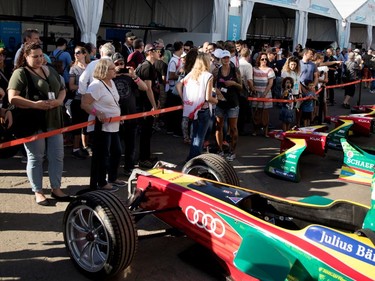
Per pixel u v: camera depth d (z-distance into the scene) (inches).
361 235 126.0
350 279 121.6
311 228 132.7
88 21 490.9
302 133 292.5
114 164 236.8
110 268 145.0
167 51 478.0
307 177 288.5
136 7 840.9
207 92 254.8
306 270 131.6
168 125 376.8
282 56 567.8
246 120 430.9
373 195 129.1
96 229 152.3
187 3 759.1
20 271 155.9
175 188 166.4
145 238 164.7
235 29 670.5
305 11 825.5
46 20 594.2
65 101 320.2
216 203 153.7
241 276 149.2
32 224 193.0
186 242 184.2
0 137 198.7
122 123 250.8
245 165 304.3
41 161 210.2
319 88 447.5
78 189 237.5
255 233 141.2
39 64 194.7
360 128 390.9
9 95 192.7
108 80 220.7
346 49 879.1
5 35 603.8
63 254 169.6
